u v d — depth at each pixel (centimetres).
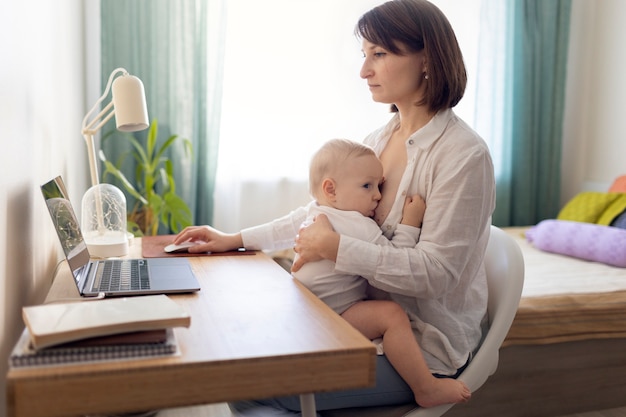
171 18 314
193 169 322
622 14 372
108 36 305
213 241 156
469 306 137
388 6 134
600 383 216
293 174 357
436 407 121
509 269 139
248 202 354
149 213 298
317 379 83
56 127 176
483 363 131
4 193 106
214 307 104
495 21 369
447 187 125
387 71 135
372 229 131
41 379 71
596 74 394
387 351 121
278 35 343
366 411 122
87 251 141
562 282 232
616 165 377
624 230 269
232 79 339
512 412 206
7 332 108
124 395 75
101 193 160
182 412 208
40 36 148
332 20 350
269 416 123
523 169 383
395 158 144
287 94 349
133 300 90
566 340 206
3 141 105
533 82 383
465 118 383
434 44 130
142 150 294
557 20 383
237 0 335
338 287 130
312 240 126
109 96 309
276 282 123
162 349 79
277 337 88
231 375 79
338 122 358
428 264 120
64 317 81
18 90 119
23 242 124
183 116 321
